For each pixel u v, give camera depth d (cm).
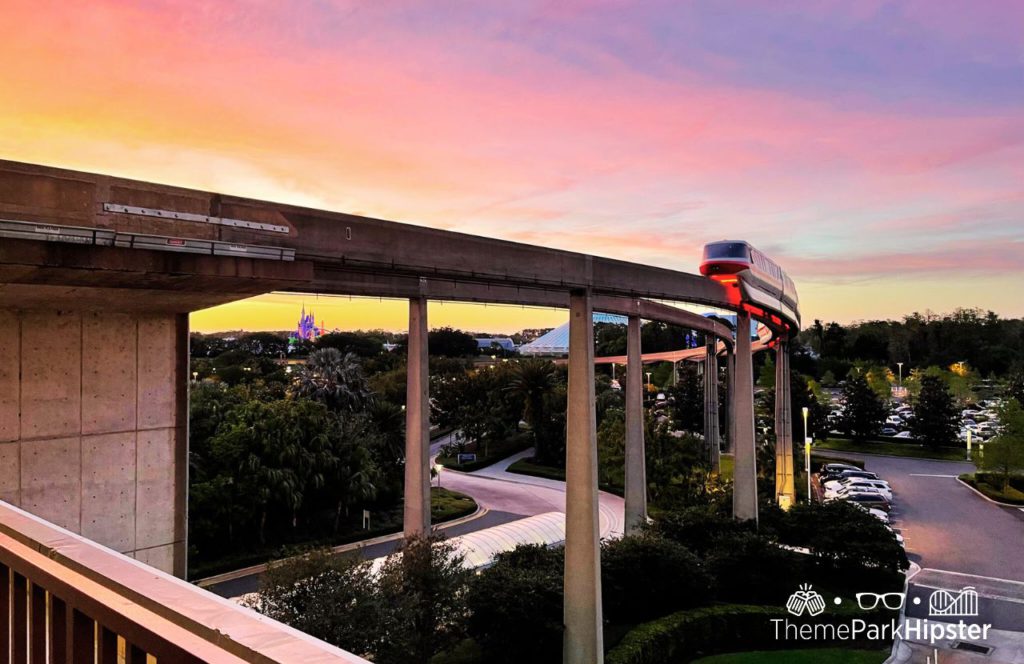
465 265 2256
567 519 2522
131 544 1620
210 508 4031
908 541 4519
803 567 3569
